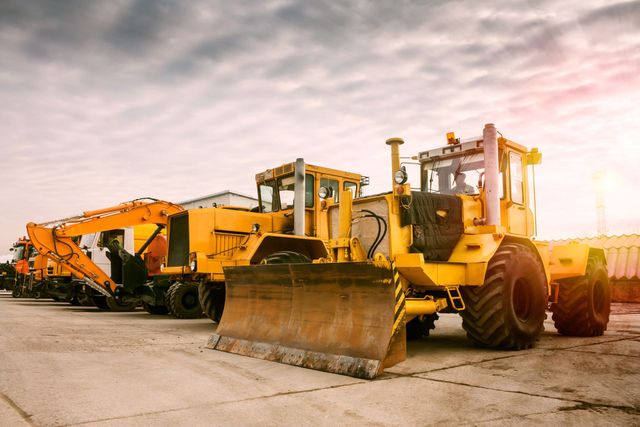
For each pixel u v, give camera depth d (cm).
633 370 469
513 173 709
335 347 483
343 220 627
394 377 442
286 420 316
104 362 515
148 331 834
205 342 682
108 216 1264
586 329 734
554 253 740
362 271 491
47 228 1245
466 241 623
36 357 542
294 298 553
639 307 1379
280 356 518
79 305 1683
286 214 973
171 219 970
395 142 601
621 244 1619
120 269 1388
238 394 380
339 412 333
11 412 328
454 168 716
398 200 596
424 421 313
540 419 315
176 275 938
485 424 306
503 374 454
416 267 542
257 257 850
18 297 2212
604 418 316
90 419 315
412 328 719
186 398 368
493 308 580
